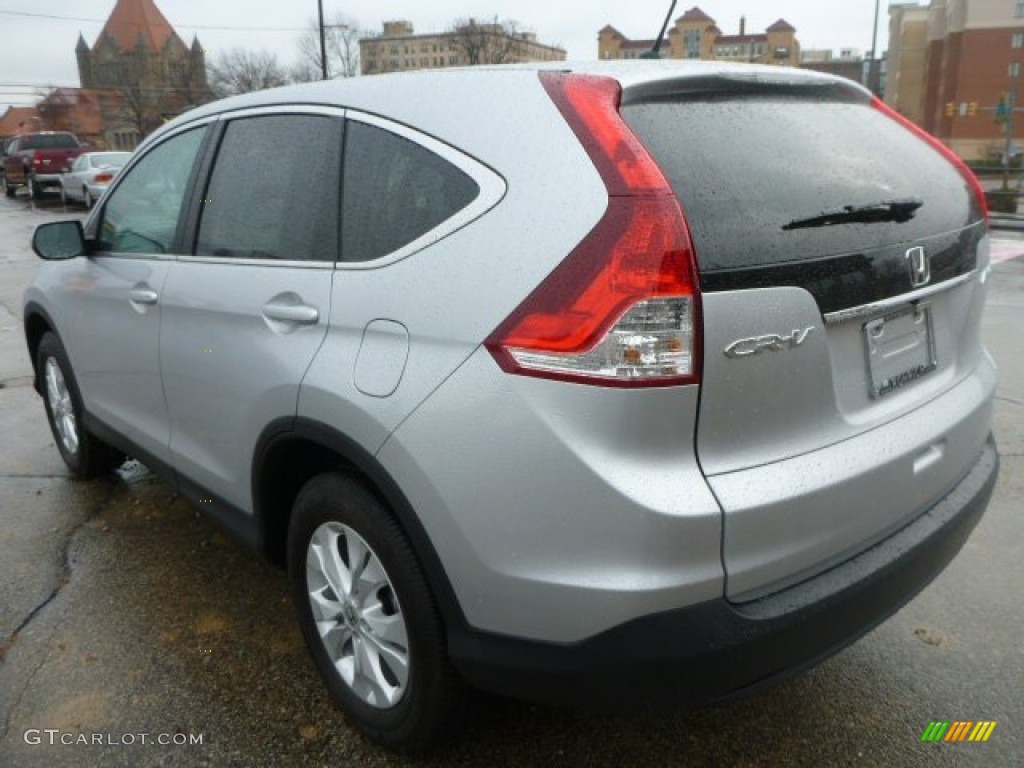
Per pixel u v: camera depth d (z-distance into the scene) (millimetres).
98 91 82500
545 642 1889
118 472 4543
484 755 2414
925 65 88375
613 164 1783
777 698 2662
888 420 2154
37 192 27672
